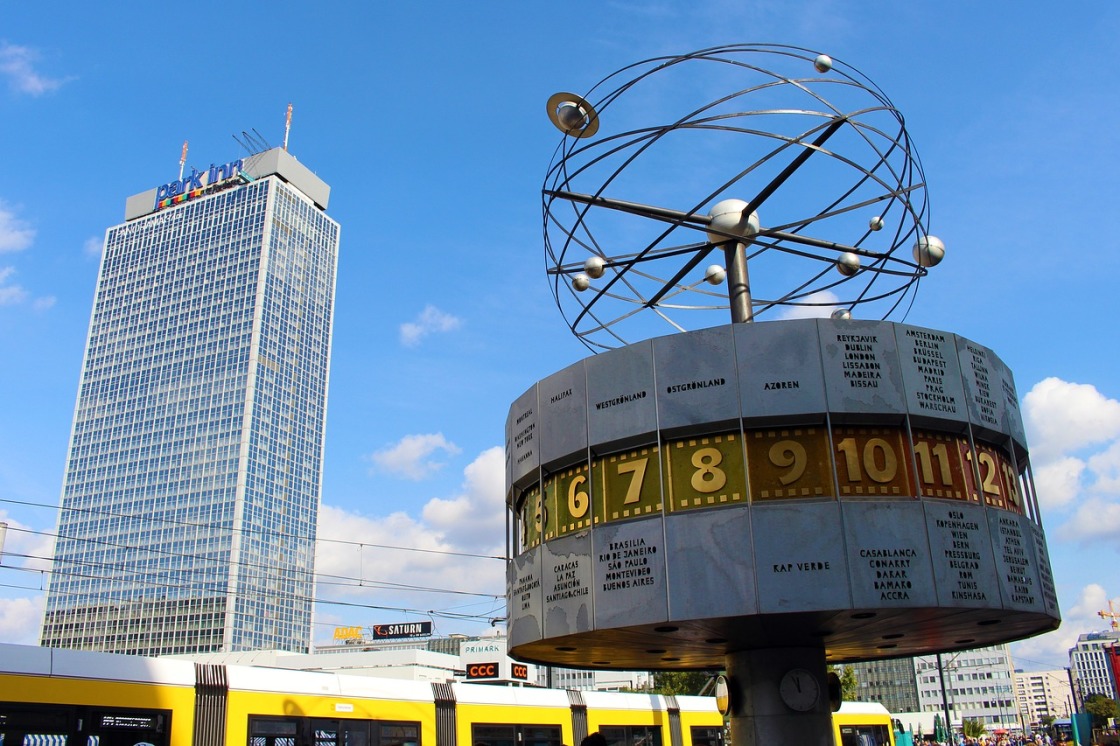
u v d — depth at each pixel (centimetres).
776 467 1237
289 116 19950
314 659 7294
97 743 1686
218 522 16162
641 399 1324
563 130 1458
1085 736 4659
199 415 17150
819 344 1280
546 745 2631
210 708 1883
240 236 18300
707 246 1560
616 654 1584
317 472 18300
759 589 1177
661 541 1248
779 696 1413
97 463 17675
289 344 18125
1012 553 1268
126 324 18662
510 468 1568
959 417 1292
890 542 1189
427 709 2336
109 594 16500
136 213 19750
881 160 1436
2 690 1575
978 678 15400
